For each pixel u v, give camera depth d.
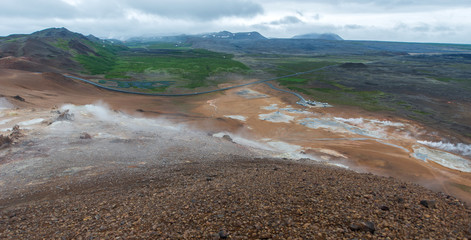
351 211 8.20
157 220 8.30
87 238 7.43
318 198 9.45
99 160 20.28
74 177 16.56
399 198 9.51
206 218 8.19
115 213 9.39
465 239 6.60
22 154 20.62
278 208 8.66
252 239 6.87
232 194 10.30
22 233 8.21
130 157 21.56
